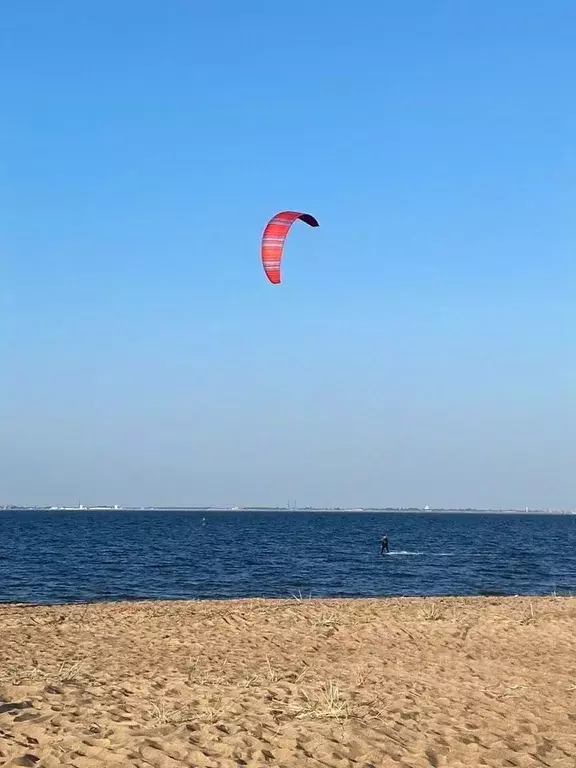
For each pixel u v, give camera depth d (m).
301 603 24.72
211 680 12.31
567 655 15.10
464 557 60.97
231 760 7.71
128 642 16.78
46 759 7.46
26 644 16.36
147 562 52.53
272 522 175.62
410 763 8.09
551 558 62.03
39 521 169.75
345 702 10.18
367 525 157.88
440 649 15.73
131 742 7.99
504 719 10.12
